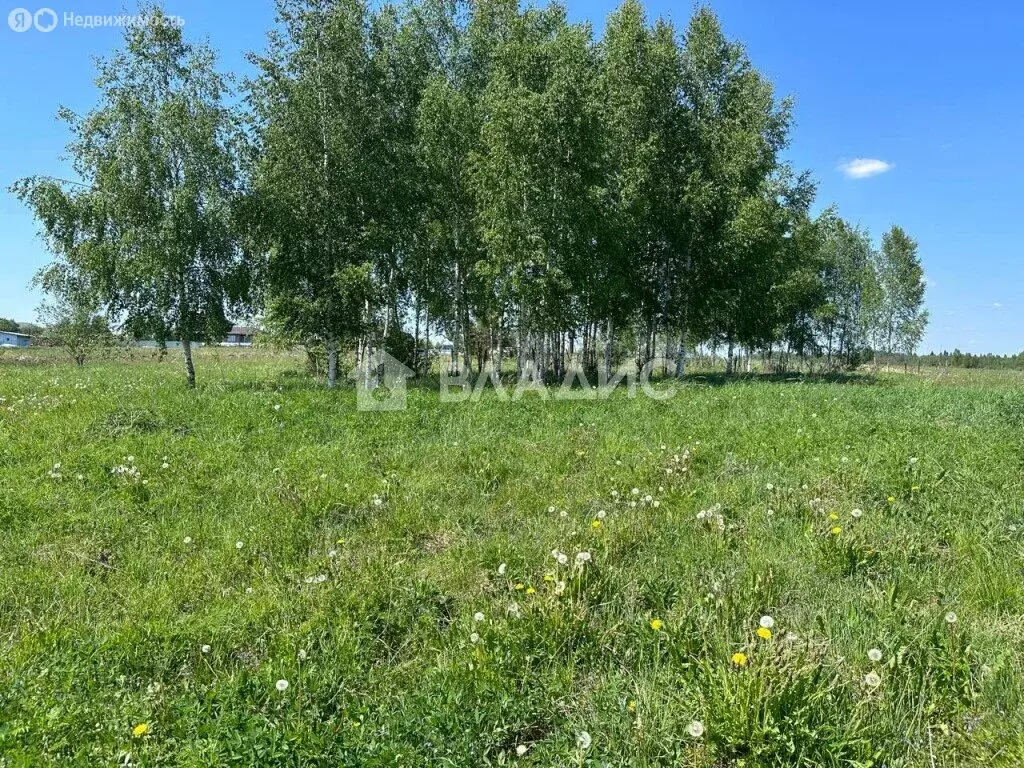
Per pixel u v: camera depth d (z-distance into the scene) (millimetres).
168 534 6336
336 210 20750
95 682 3766
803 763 2928
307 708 3514
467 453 9047
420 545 6184
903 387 20250
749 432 9953
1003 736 3100
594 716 3402
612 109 25953
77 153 18344
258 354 44156
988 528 5719
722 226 27125
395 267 23562
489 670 3682
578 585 4508
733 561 5215
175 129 17938
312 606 4711
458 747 3104
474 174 21891
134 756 3156
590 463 8664
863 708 3244
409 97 23625
